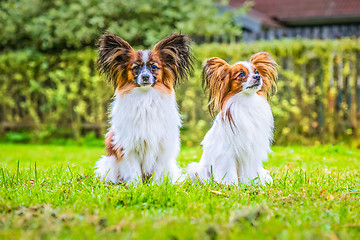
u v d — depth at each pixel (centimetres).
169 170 492
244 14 1349
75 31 1160
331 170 589
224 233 297
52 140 1153
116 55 474
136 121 464
